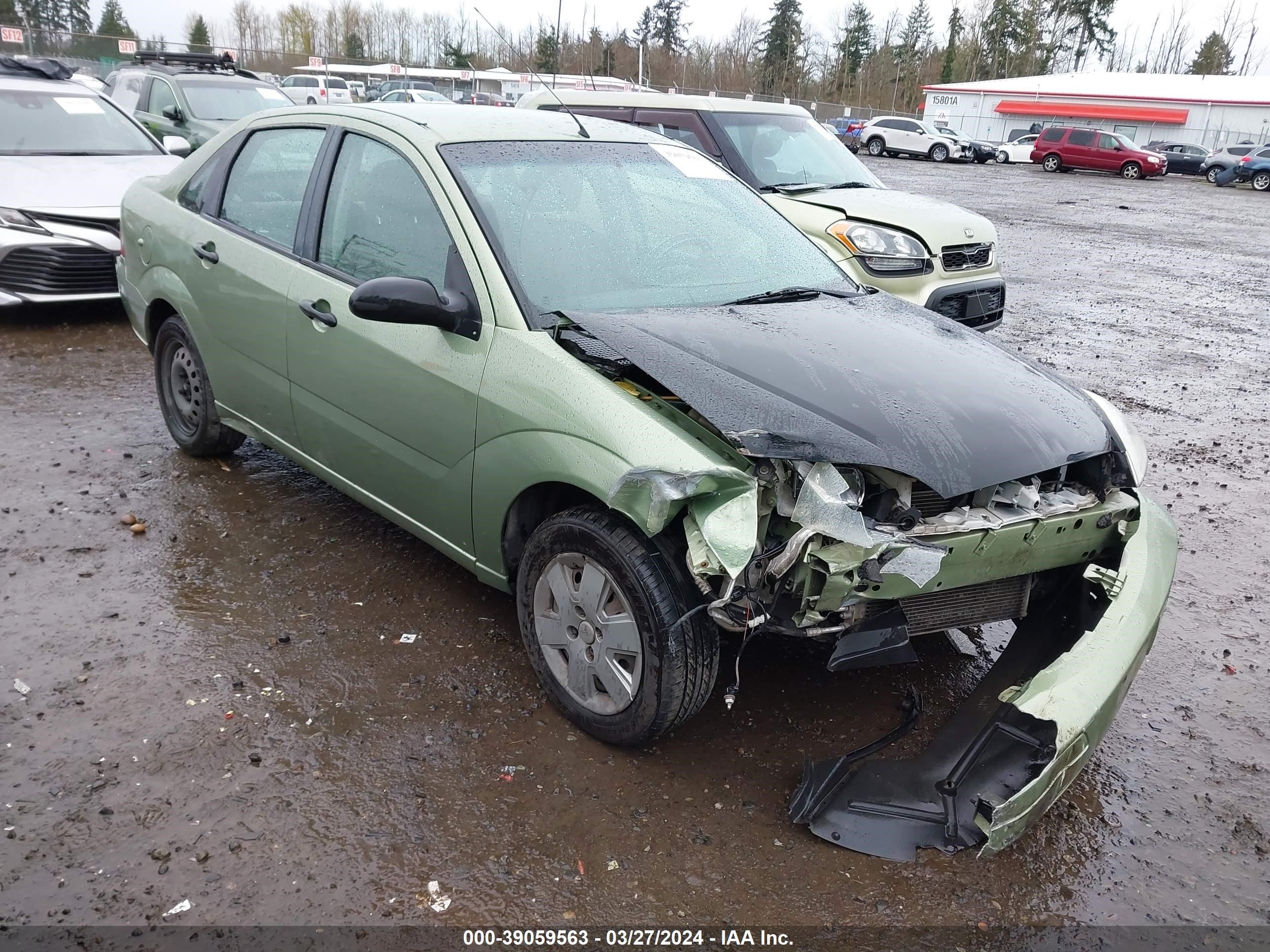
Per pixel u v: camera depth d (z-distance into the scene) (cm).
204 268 430
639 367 278
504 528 318
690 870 258
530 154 362
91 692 314
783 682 346
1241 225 2092
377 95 3272
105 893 239
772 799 286
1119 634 274
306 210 384
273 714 309
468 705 320
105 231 726
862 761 289
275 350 392
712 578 264
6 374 627
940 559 258
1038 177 3262
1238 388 786
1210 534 500
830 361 300
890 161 3822
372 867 253
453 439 321
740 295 355
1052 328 992
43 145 802
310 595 381
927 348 328
